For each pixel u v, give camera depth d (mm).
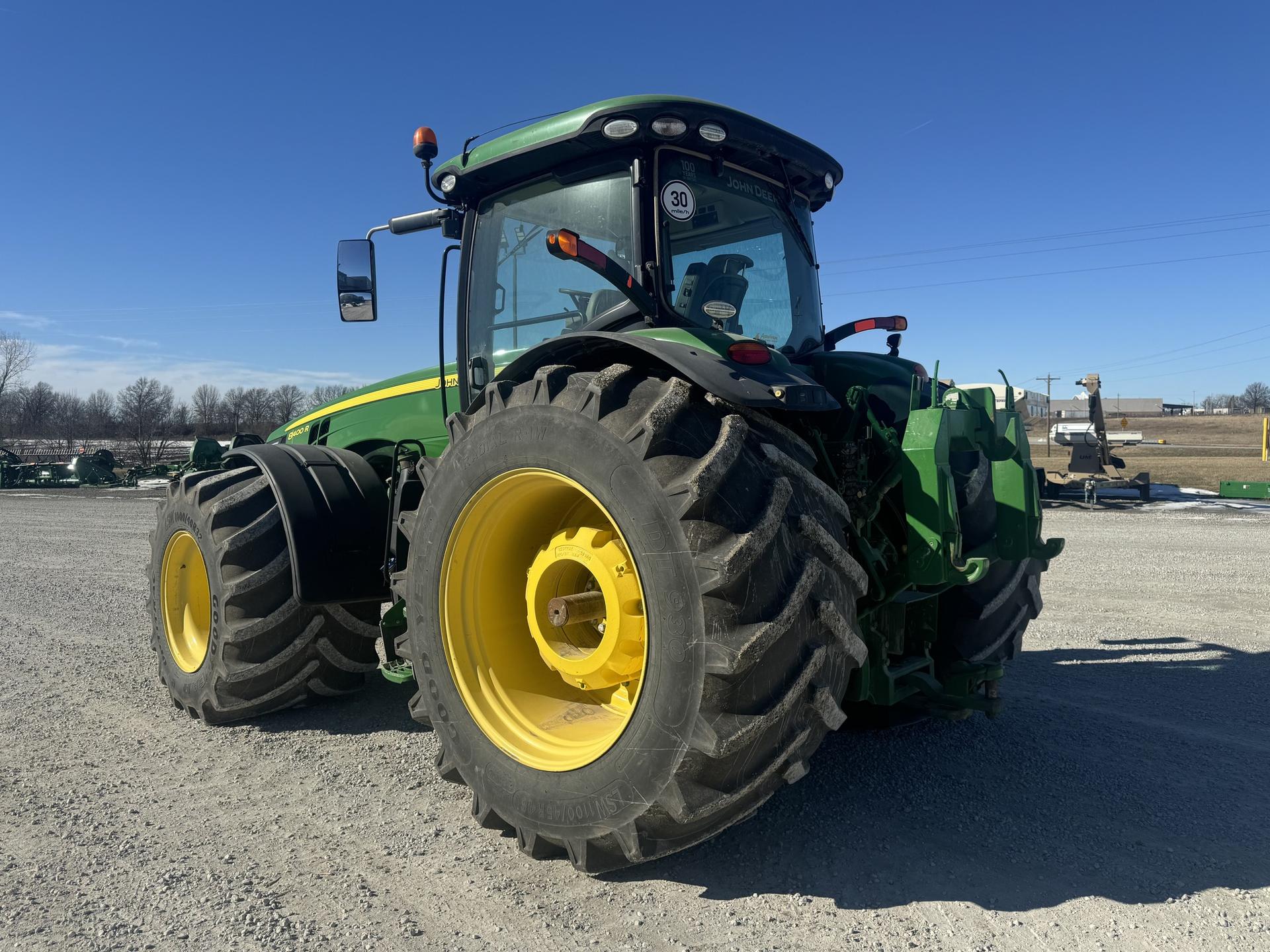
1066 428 23016
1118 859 2348
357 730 3598
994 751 3188
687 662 1966
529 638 2705
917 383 2805
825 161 3324
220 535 3514
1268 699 3781
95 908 2160
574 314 3055
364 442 4266
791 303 3348
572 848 2230
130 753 3334
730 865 2340
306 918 2100
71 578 7949
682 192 2930
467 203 3451
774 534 2010
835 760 3109
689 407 2182
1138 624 5230
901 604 2777
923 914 2082
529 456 2348
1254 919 2035
